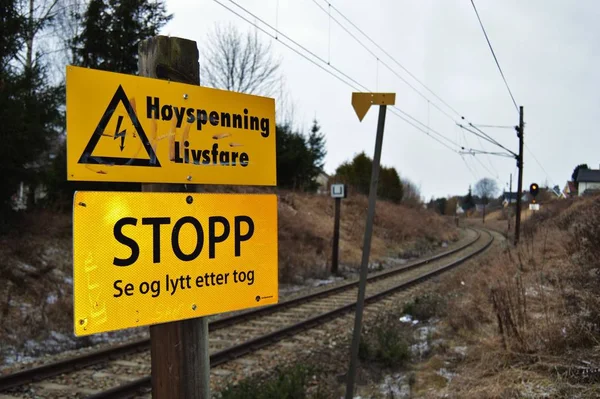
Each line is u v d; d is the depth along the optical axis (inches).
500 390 220.8
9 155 461.1
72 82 74.2
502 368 255.6
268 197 96.5
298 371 271.1
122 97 79.1
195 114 87.1
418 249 1316.4
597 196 963.3
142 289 80.0
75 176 74.2
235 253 91.4
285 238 839.1
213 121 89.2
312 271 768.3
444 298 515.5
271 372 291.1
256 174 94.7
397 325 432.8
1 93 447.5
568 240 539.5
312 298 553.6
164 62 87.4
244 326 409.7
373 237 1216.8
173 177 84.1
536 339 265.9
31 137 474.9
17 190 518.9
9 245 480.7
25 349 349.1
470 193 5590.6
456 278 641.0
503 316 303.7
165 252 82.8
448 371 280.2
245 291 92.5
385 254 1136.8
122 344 333.7
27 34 516.7
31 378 261.1
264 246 95.3
